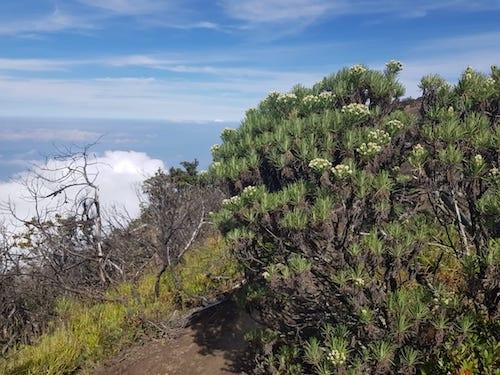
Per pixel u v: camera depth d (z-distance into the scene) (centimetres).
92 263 1271
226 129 771
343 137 597
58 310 1059
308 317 598
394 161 609
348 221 520
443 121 574
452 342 486
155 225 1209
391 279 536
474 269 474
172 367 751
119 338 870
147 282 1124
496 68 682
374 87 705
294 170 618
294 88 788
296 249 537
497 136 528
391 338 489
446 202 642
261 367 620
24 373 834
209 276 998
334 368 495
